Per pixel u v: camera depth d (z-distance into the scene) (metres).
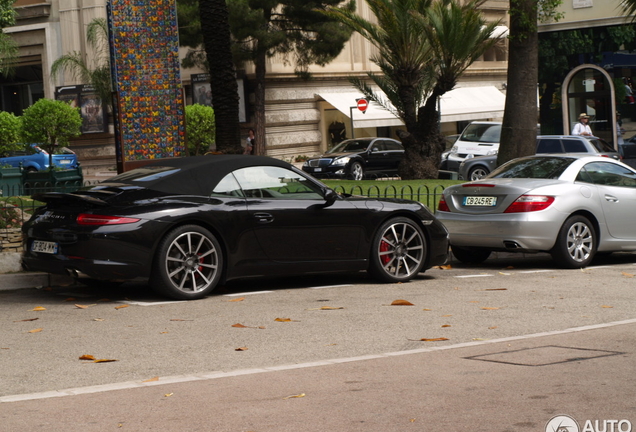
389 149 31.17
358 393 5.06
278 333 7.12
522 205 11.04
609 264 12.23
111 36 16.98
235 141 16.95
